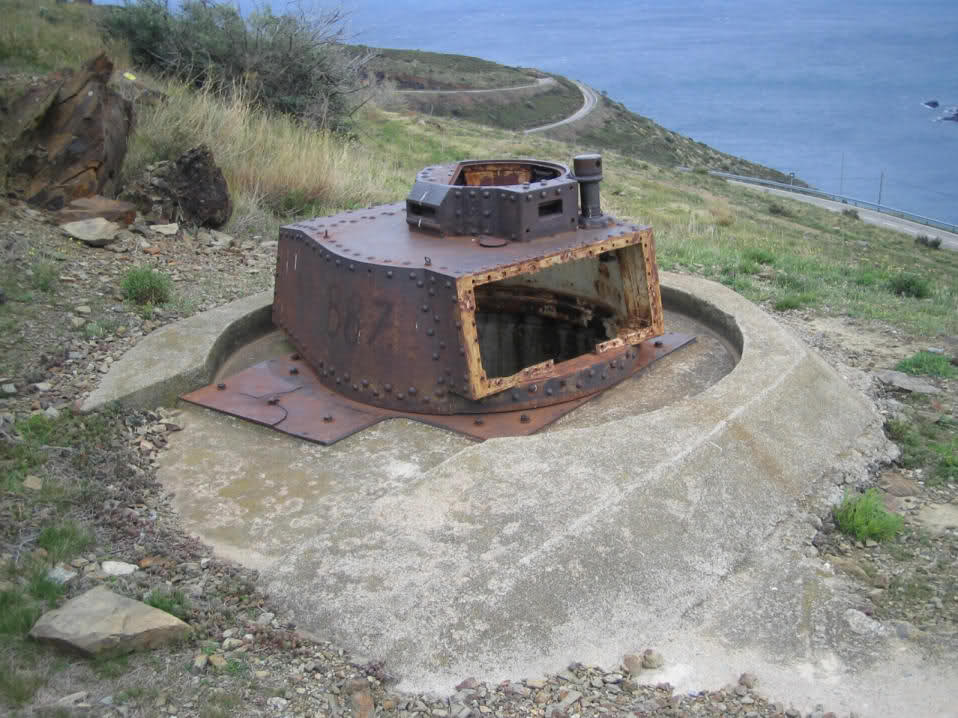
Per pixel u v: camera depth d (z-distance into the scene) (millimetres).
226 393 4816
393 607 3008
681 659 3029
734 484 3852
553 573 3150
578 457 3742
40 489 3730
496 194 4738
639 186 27594
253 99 12828
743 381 4551
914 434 4824
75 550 3357
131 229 6867
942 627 3229
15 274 5648
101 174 7043
